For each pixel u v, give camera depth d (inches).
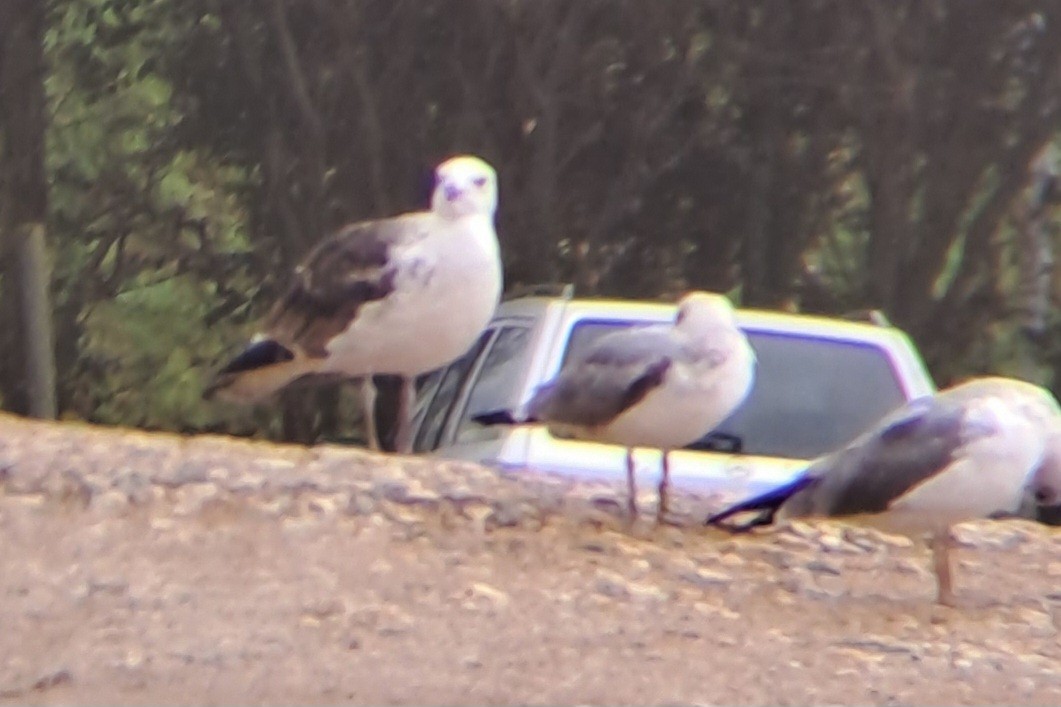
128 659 387.9
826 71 979.3
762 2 981.8
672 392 482.0
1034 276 1029.8
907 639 440.1
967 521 492.7
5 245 1017.5
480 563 462.9
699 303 490.9
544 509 505.0
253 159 1053.2
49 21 1076.5
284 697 372.5
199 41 1053.2
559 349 568.7
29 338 835.4
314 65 1012.5
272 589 431.2
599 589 453.4
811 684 402.6
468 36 983.0
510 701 378.0
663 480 505.4
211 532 461.7
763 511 488.4
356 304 526.3
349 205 1008.9
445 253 521.7
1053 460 476.1
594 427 494.6
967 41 973.2
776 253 1003.3
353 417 1062.4
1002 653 434.3
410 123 998.4
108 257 1133.7
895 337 590.2
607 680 394.0
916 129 978.1
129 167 1099.3
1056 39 967.6
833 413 570.9
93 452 505.7
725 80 984.9
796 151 999.0
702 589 463.8
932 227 983.0
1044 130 978.1
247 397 567.5
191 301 1137.4
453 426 598.2
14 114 1066.7
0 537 449.1
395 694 377.1
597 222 994.1
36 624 403.9
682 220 1007.6
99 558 440.8
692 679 399.5
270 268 1055.0
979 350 1019.9
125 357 1146.7
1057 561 526.6
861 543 515.5
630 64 986.7
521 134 979.9
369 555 458.3
